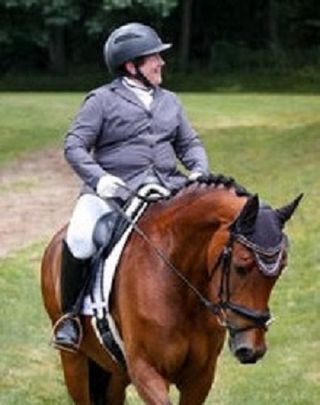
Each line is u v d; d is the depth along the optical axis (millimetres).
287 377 12391
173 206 8195
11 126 39562
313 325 14297
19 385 12188
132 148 8742
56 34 63031
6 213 23859
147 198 8469
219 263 7551
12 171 30234
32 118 41875
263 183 25484
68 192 26766
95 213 8727
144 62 8742
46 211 24094
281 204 22562
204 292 7895
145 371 8016
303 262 17359
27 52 64438
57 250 9492
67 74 63219
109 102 8727
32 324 14492
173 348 7961
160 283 8008
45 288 9594
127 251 8352
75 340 8852
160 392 7902
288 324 14430
